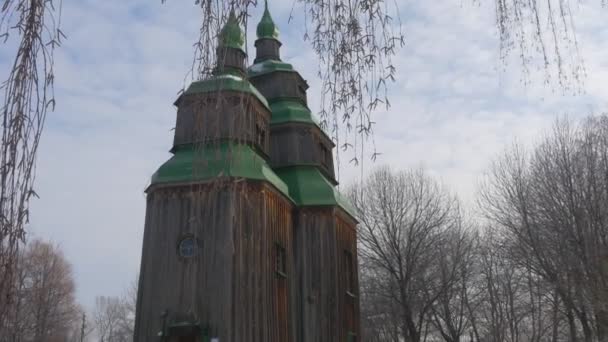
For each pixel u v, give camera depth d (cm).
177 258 2527
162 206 2620
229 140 636
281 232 2819
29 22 543
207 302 2433
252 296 2480
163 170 2673
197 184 645
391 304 5016
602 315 3334
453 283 4953
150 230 2625
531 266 4334
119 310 10656
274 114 3394
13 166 527
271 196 2744
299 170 3247
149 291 2525
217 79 633
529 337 5259
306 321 2847
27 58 538
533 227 4197
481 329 5600
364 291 5062
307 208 3042
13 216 524
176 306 2462
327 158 3581
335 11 703
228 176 640
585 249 3700
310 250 2970
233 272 2442
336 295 2923
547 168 4134
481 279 5188
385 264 4962
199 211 705
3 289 521
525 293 4988
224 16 633
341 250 3114
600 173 3925
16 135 529
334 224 3034
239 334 2398
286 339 2709
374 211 4981
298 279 2920
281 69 3588
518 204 4350
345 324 3000
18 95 532
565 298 3859
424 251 4881
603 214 3747
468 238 5109
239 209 759
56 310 5706
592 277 3519
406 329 5047
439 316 5275
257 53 3803
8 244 523
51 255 5012
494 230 4847
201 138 632
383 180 5056
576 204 3859
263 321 2500
